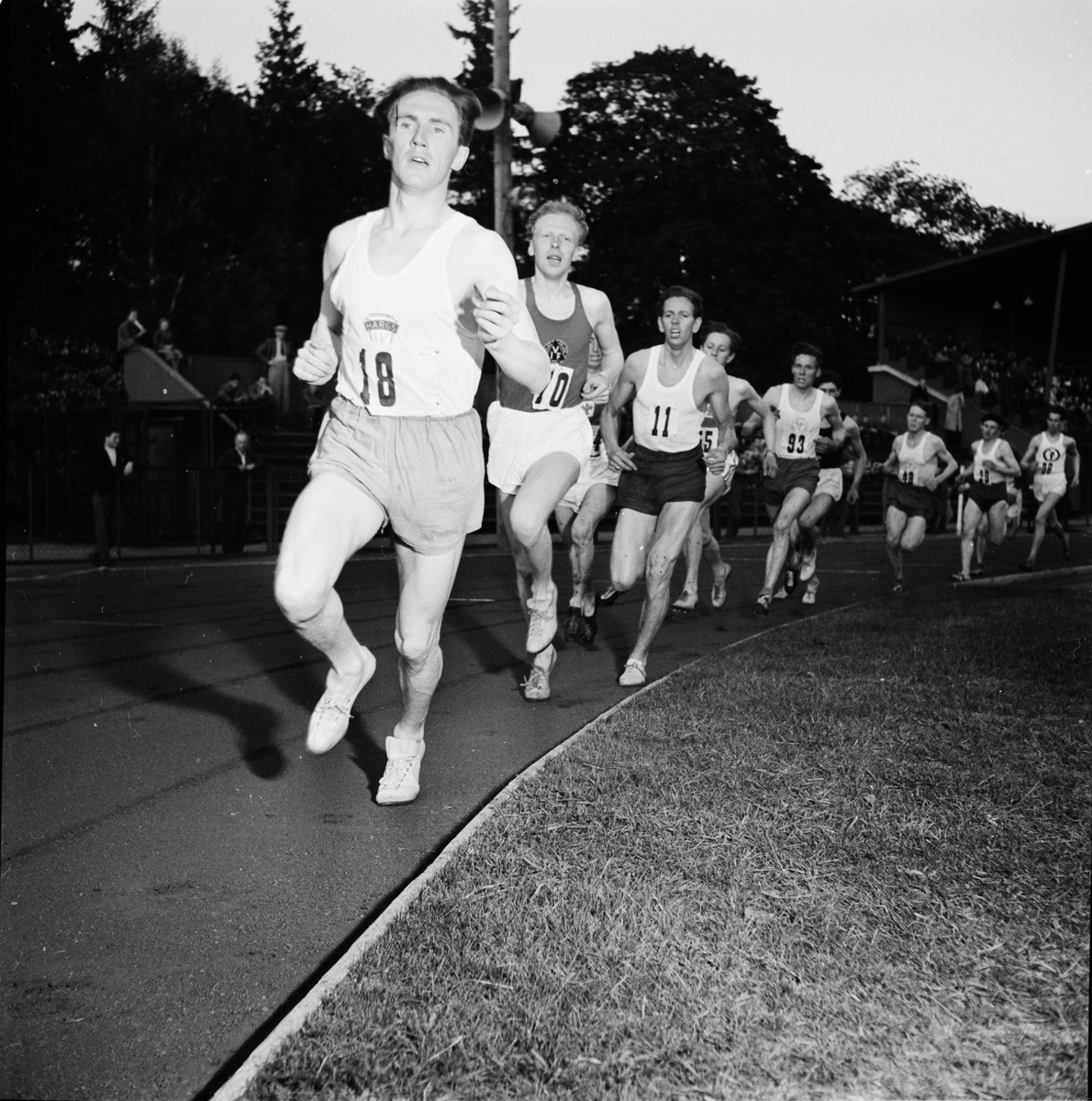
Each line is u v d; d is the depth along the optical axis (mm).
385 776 4289
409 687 4137
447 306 3666
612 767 4164
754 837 3357
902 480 11750
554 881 3055
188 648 8039
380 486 3729
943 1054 2221
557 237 5883
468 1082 2158
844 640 7359
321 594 3479
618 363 6359
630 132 34656
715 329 9719
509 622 9289
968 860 3162
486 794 4359
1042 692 5516
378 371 3717
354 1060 2234
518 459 6000
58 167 33188
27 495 17641
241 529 17656
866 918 2791
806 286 35969
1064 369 34500
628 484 6484
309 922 3184
